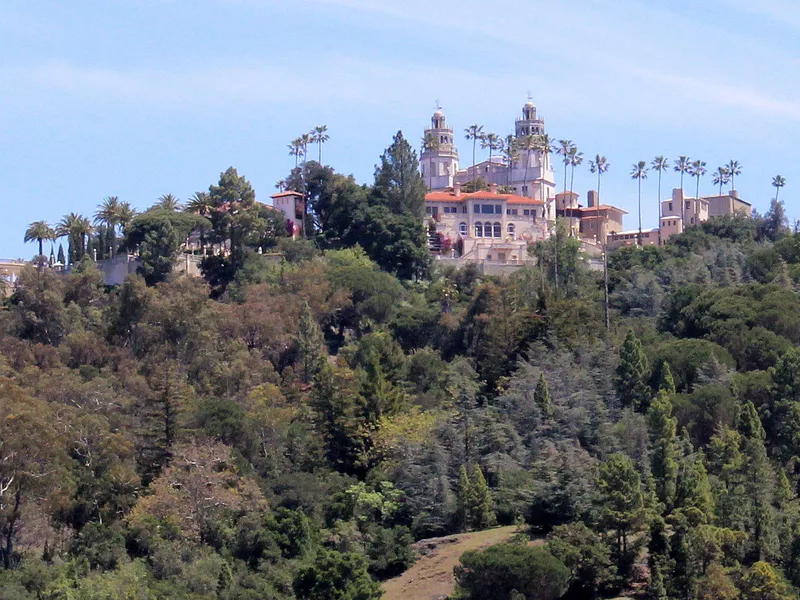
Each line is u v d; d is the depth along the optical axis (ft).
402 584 544.62
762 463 558.97
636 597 503.61
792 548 512.22
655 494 546.26
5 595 478.18
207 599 498.69
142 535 548.72
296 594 513.86
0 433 547.90
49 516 569.23
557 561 499.92
